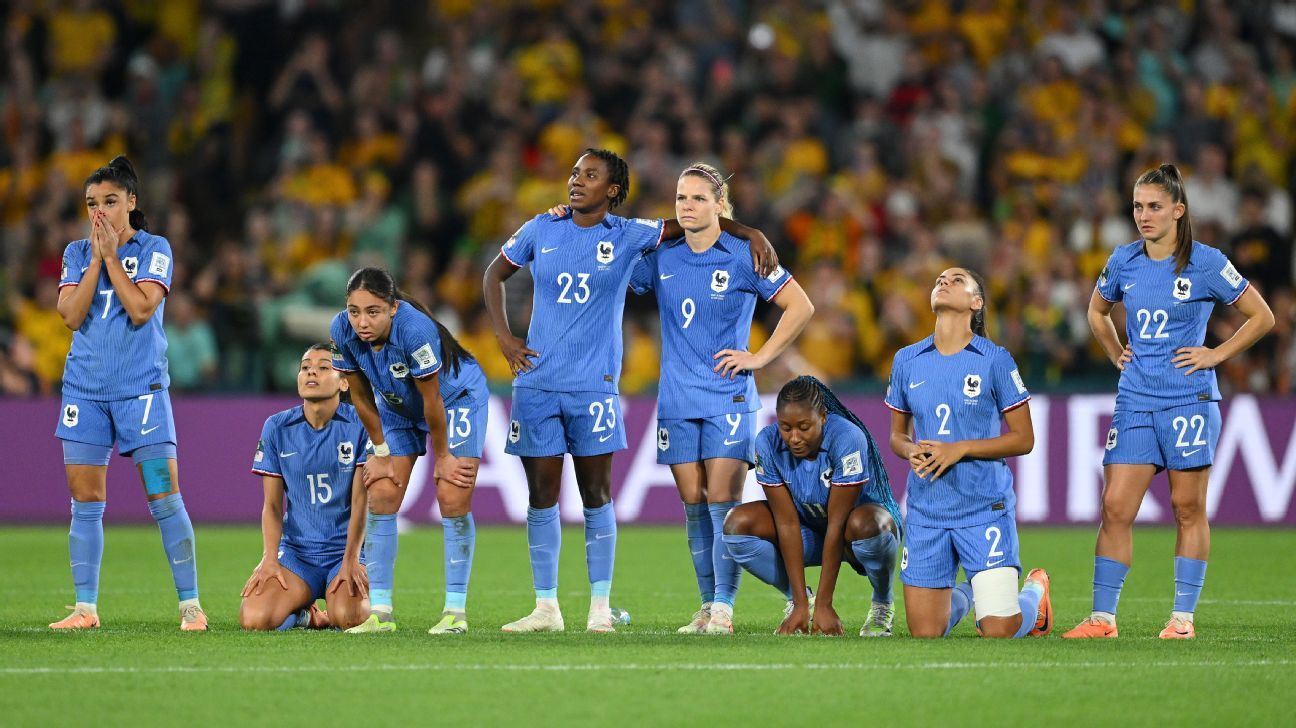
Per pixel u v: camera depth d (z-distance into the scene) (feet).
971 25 253.65
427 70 255.29
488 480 181.27
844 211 218.79
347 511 96.84
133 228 95.91
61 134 254.06
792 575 91.35
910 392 92.38
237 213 247.70
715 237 95.40
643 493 181.57
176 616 102.17
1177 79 245.65
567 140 238.48
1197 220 220.02
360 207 230.68
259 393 204.33
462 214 232.94
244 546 158.71
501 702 65.51
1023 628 88.63
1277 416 175.42
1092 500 177.78
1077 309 200.85
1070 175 231.71
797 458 91.30
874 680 70.44
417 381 89.20
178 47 265.54
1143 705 65.57
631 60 252.42
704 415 94.27
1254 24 253.44
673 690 68.03
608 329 93.25
